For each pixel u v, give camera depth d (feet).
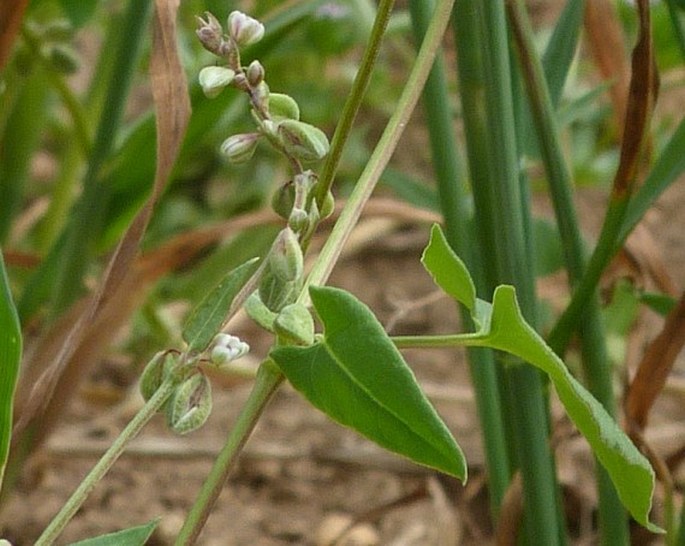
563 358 0.94
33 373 1.06
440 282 0.76
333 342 0.72
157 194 0.89
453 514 1.32
